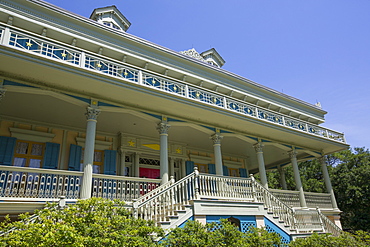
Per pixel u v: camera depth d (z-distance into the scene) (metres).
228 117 12.95
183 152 17.41
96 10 15.67
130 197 10.35
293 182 34.94
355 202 23.52
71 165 12.98
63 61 8.74
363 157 25.97
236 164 20.16
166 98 10.94
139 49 13.04
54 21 11.05
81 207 6.18
